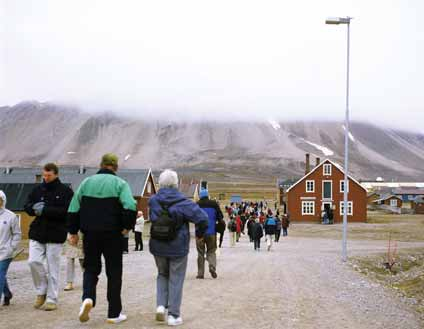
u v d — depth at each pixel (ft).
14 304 35.27
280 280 53.26
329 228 215.31
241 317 31.78
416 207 397.80
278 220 142.82
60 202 32.58
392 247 132.87
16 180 265.54
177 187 29.35
